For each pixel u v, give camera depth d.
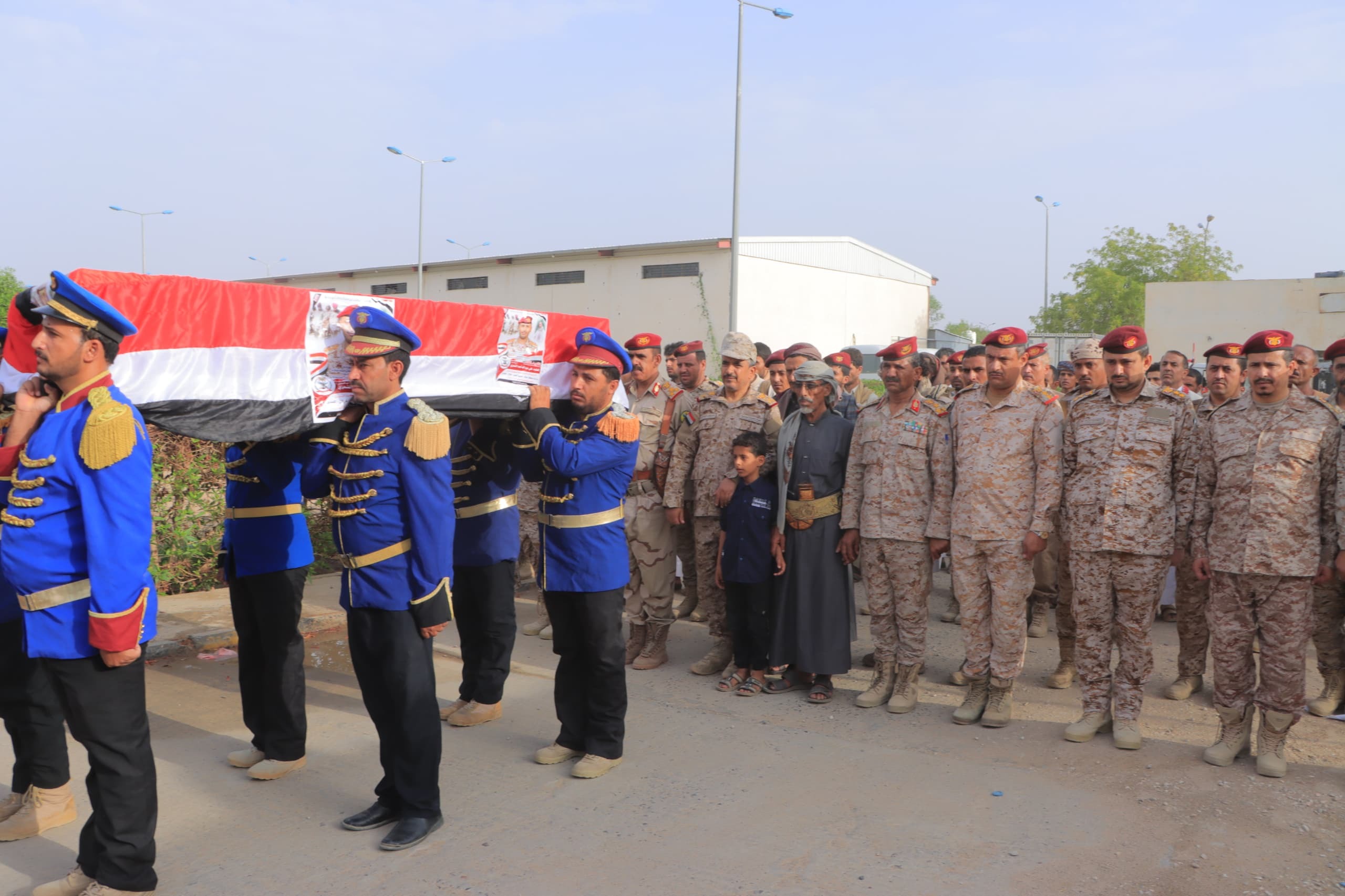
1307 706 5.14
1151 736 4.85
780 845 3.62
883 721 5.09
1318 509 4.29
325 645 6.38
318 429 3.74
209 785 4.15
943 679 5.88
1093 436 4.74
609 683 4.32
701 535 5.96
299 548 4.24
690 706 5.31
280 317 3.52
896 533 5.18
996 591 4.92
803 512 5.38
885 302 35.47
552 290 31.84
